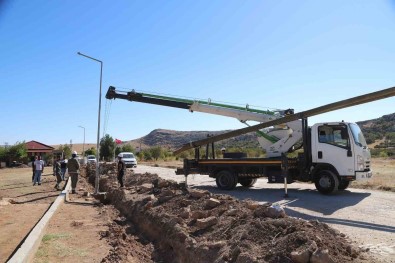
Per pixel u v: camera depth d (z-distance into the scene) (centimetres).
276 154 1561
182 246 673
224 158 1580
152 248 795
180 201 943
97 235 887
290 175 1421
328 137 1354
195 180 2052
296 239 494
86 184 2214
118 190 1387
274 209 626
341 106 1117
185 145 1638
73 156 1688
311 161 1392
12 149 5362
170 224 782
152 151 6000
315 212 993
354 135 1325
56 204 1241
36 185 2034
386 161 3516
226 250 553
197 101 1738
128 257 725
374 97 991
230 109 1683
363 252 572
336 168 1329
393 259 550
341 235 573
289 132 1529
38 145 6247
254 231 568
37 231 819
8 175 3003
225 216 725
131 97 1786
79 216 1123
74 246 791
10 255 705
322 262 444
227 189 1546
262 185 1739
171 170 3030
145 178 1641
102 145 5822
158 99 1789
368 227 799
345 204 1118
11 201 1364
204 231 694
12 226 944
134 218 1033
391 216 927
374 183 1627
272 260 475
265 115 1603
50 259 703
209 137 1545
